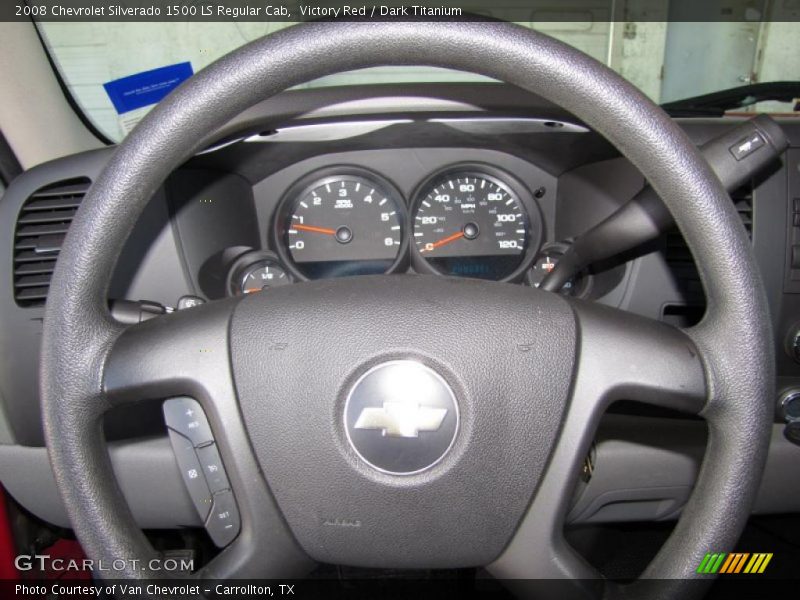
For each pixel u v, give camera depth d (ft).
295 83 2.79
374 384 2.79
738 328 2.62
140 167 2.70
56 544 5.83
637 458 4.14
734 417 2.65
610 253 3.93
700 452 4.08
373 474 2.79
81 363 2.78
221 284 5.63
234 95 2.70
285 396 2.84
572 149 5.31
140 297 4.83
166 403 3.06
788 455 4.53
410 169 5.87
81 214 2.75
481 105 4.87
